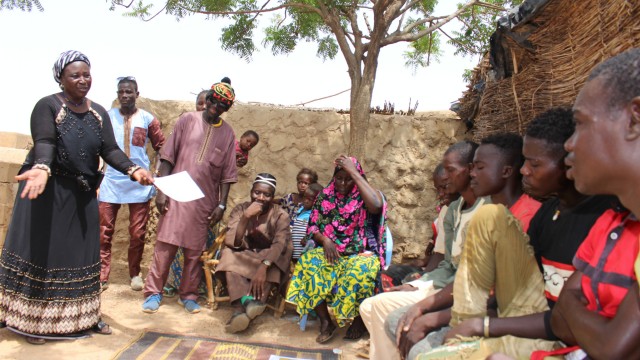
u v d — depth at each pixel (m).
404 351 2.56
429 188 6.21
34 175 3.44
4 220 5.26
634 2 2.90
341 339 4.55
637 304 1.43
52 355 3.66
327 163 6.23
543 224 2.24
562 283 2.05
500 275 2.13
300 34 6.46
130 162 4.02
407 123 6.26
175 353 3.87
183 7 5.89
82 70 3.78
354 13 5.54
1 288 3.83
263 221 4.98
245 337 4.46
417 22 5.52
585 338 1.56
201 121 5.02
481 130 5.09
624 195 1.36
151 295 4.86
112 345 3.95
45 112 3.70
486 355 1.94
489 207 2.14
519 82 4.43
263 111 6.29
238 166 5.77
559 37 3.96
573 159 1.42
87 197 4.02
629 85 1.30
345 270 4.42
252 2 6.11
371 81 5.27
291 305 5.30
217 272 5.01
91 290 4.07
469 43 6.74
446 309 2.53
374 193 4.45
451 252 3.26
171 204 4.84
